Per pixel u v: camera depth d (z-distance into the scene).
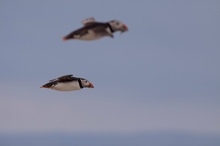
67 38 17.30
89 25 17.55
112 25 17.56
